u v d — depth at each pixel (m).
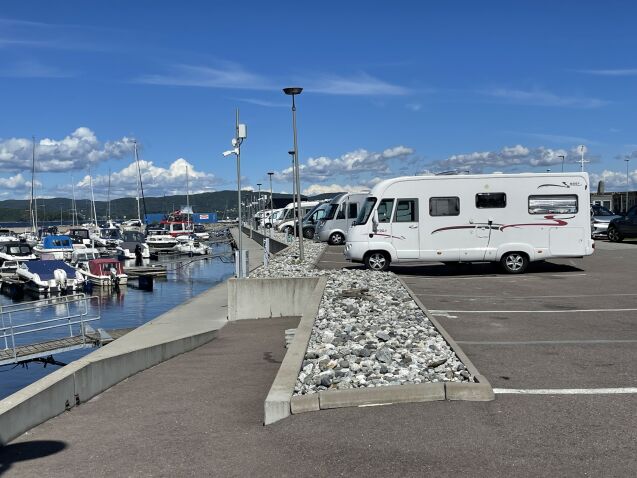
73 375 8.23
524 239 20.47
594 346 9.66
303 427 6.38
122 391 9.12
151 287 48.06
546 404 6.78
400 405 6.86
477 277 20.16
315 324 11.05
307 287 17.06
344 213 37.59
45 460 6.08
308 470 5.39
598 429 5.99
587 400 6.90
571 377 7.86
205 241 93.00
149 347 11.05
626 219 33.41
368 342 9.44
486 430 6.04
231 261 66.56
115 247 72.88
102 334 20.92
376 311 12.36
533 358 8.93
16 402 6.98
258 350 12.34
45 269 46.50
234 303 17.17
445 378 7.41
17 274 48.81
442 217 20.62
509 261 20.62
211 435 6.58
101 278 46.78
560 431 5.96
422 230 20.70
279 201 99.75
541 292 16.44
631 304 14.05
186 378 9.86
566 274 20.50
